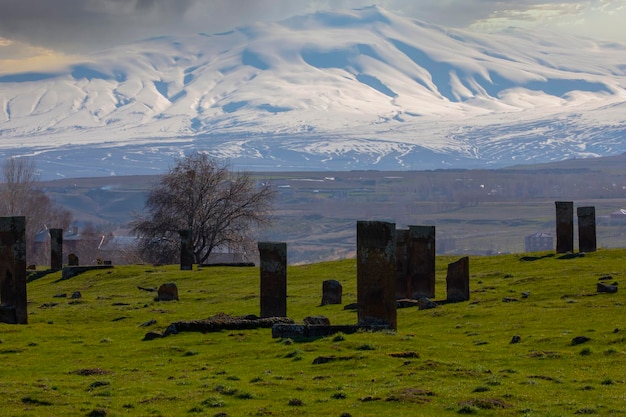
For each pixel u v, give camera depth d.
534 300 69.81
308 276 104.06
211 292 95.06
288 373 44.00
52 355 52.84
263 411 36.03
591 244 101.75
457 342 52.38
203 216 159.50
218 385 40.88
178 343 54.84
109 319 74.00
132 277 113.00
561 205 101.69
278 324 55.31
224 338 55.97
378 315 54.97
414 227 76.88
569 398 37.25
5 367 48.56
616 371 42.56
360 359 45.66
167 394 39.78
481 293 75.81
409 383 40.62
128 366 48.31
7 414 36.06
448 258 107.38
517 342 51.41
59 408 37.16
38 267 137.25
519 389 39.06
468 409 35.19
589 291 71.38
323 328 54.16
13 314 69.44
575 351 47.91
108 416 35.91
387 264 54.72
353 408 36.12
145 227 159.88
